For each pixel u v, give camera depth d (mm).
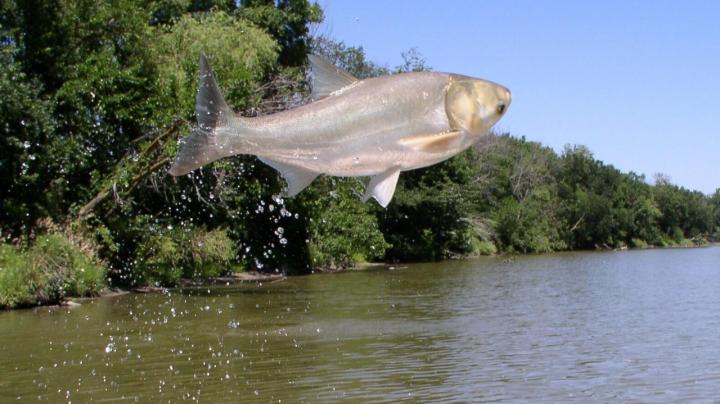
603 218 79375
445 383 10766
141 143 25203
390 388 10414
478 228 59688
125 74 24953
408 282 29828
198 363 12156
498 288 26953
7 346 13797
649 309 20109
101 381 10812
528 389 10438
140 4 30578
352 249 41531
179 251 27141
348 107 4164
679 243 99250
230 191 28797
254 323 16969
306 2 40625
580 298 23172
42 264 20875
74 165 23469
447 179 51438
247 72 25344
